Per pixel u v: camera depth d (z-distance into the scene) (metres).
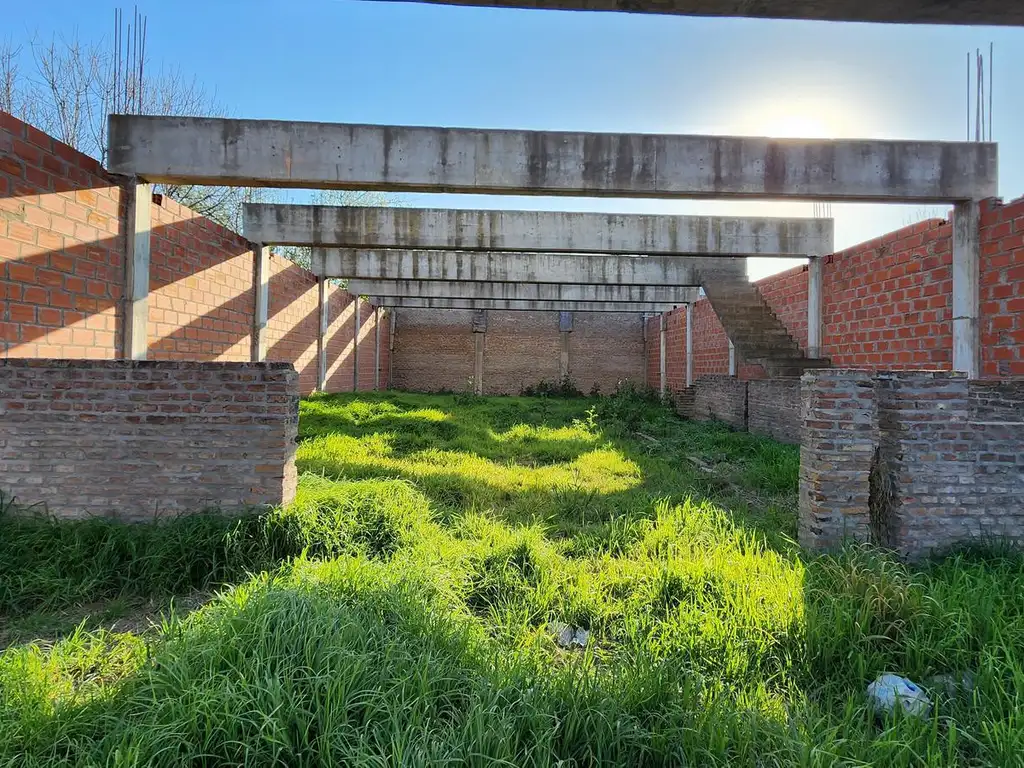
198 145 5.76
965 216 6.21
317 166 5.96
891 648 2.43
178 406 3.82
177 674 1.89
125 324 5.53
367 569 2.84
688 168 6.28
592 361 20.00
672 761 1.77
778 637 2.46
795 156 6.31
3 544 3.30
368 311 17.09
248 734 1.72
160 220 6.24
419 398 13.66
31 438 3.81
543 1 3.49
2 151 4.09
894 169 6.28
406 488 4.52
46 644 2.52
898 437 3.58
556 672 2.16
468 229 9.29
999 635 2.39
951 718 1.96
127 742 1.70
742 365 12.05
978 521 3.56
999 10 3.57
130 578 3.15
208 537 3.43
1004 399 4.07
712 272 12.16
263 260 9.05
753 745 1.79
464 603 2.86
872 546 3.52
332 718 1.72
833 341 8.95
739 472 6.25
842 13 3.63
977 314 6.05
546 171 6.19
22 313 4.29
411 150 6.08
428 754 1.63
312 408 9.80
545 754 1.68
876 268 7.84
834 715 2.05
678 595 2.89
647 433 9.55
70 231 4.79
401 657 2.07
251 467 3.80
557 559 3.40
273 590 2.38
